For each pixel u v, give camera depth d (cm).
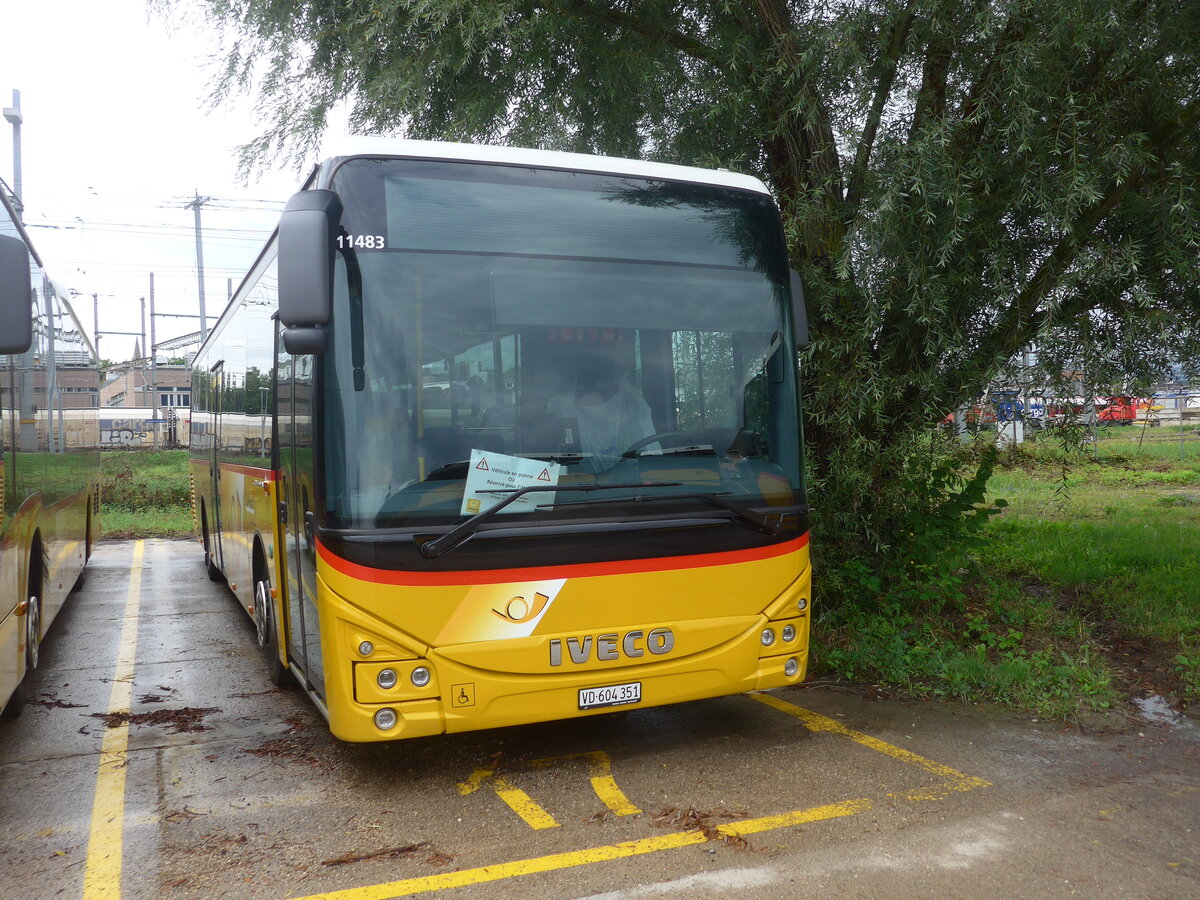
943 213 660
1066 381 698
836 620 746
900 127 688
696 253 499
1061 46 645
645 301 482
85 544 1105
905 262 660
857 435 718
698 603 470
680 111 786
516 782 480
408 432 430
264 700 644
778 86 725
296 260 417
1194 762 494
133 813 450
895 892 359
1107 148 655
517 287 458
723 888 365
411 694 424
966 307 720
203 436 1111
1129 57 641
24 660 584
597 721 579
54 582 751
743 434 495
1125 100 695
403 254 443
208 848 410
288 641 582
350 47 771
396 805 454
